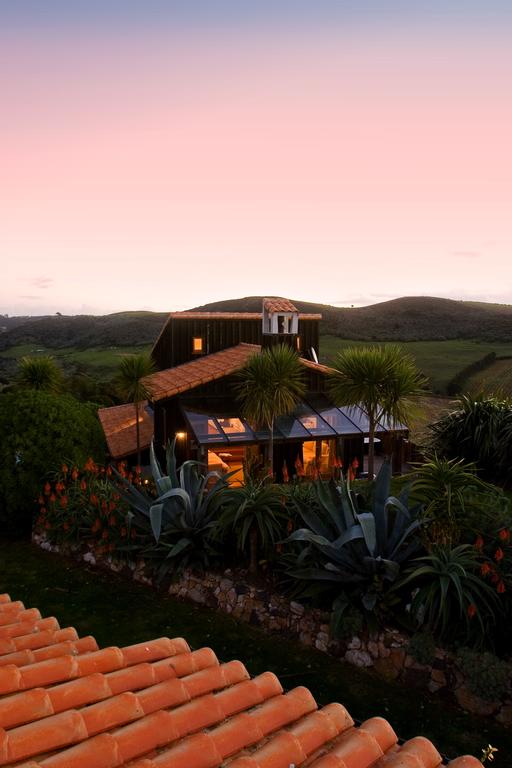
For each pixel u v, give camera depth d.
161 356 30.20
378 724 3.89
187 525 11.23
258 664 8.65
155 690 3.91
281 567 10.25
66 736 3.19
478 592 8.02
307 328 28.38
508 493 14.12
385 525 9.47
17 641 5.02
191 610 10.40
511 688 7.41
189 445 21.06
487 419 15.30
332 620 8.66
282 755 3.31
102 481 14.95
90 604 10.66
